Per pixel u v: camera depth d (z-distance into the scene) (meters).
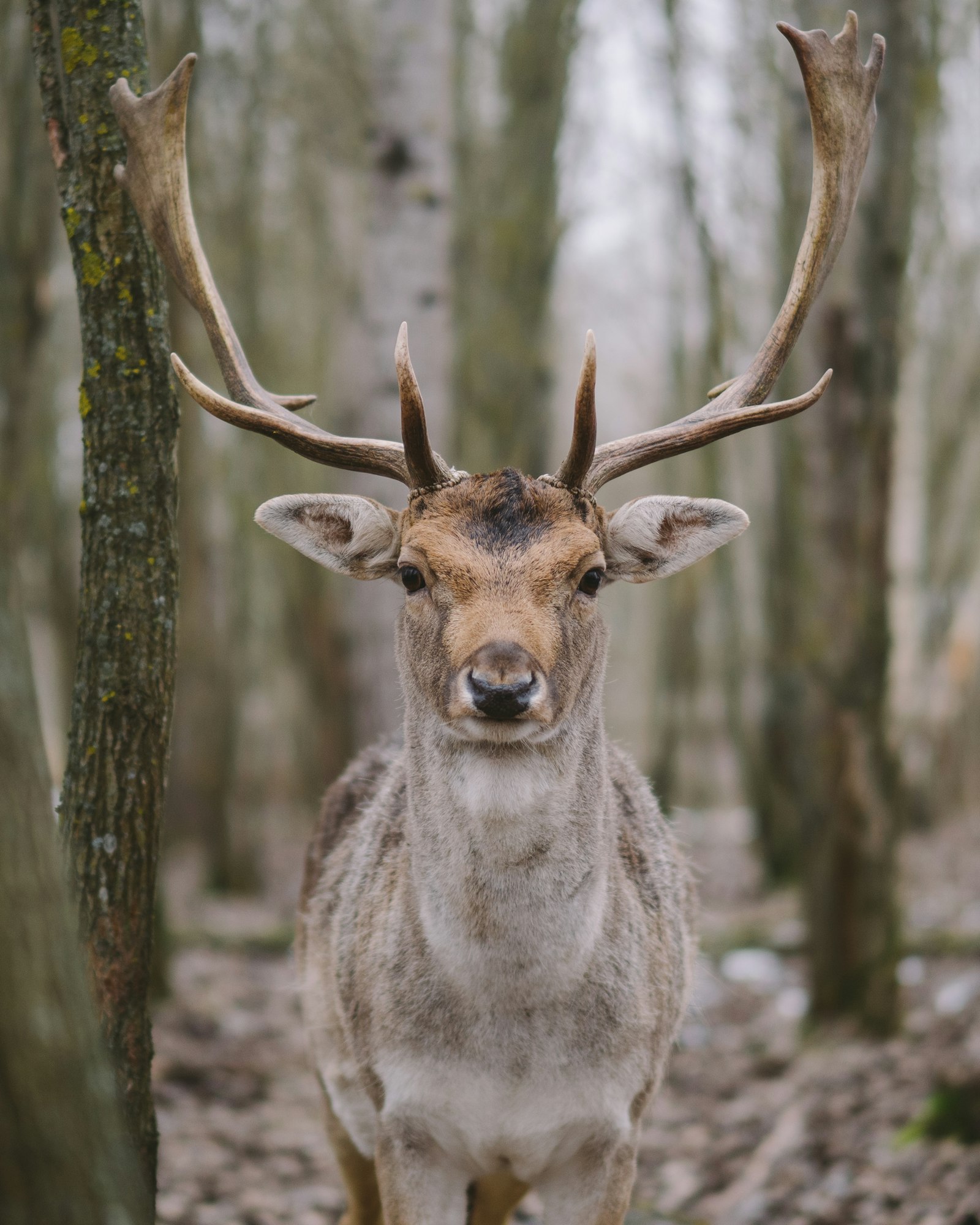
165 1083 9.32
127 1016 4.51
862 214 9.43
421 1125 4.64
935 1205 6.60
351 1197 5.84
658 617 27.00
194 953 13.70
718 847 23.81
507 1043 4.46
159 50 12.48
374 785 5.88
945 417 22.92
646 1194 7.64
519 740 4.31
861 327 9.51
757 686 20.94
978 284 21.69
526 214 17.58
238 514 22.30
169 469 4.68
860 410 9.59
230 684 19.48
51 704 18.88
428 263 10.79
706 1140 8.45
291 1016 11.61
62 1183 3.03
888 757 9.90
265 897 19.80
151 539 4.61
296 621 22.89
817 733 9.84
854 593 9.70
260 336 19.92
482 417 17.69
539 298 17.86
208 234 18.19
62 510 18.55
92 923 4.46
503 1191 5.27
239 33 17.22
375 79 10.88
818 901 9.96
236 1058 10.13
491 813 4.32
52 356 17.42
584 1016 4.52
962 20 15.82
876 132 9.41
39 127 10.63
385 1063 4.68
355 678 11.11
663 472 24.25
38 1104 3.01
